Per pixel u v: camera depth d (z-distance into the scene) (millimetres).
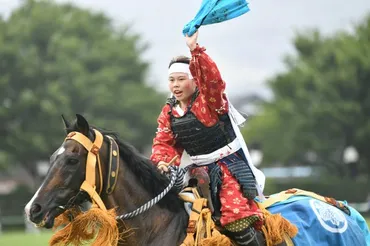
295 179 69875
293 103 70250
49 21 73938
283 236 11781
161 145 11508
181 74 11156
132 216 10961
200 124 11156
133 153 11148
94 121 72250
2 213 62250
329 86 67188
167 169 11312
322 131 68625
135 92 76938
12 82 70625
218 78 10828
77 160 10461
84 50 77250
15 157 71188
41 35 73562
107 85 75062
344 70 67000
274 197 12578
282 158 73812
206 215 11000
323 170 74375
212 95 10930
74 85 72000
